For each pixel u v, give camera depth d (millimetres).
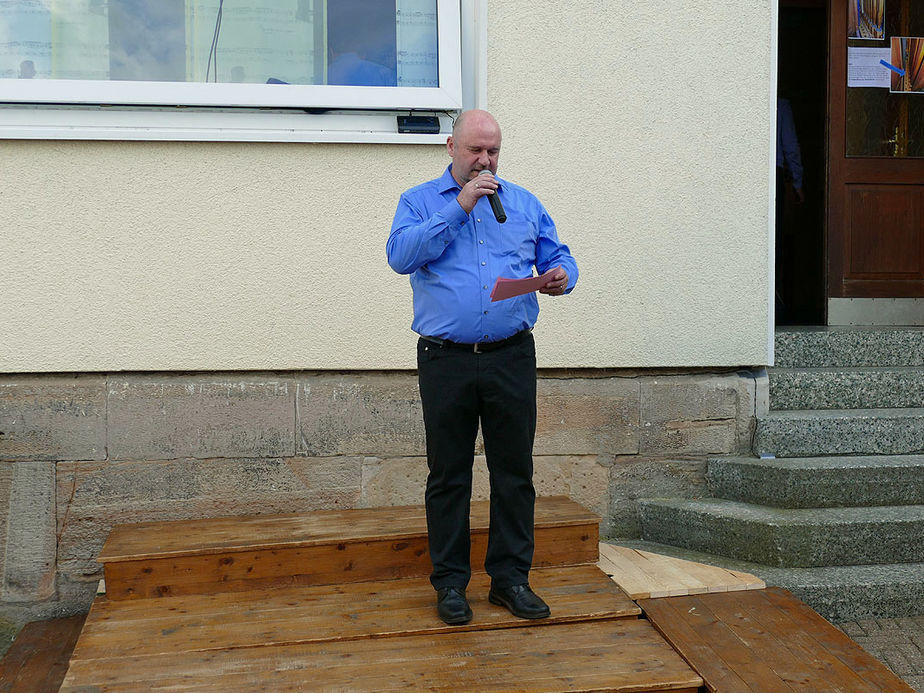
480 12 4070
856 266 5574
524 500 3148
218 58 3967
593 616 3188
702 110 4266
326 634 3037
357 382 4105
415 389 4145
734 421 4375
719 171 4297
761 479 4090
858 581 3580
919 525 3789
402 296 4098
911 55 5555
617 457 4309
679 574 3623
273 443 4051
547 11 4125
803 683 2768
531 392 3059
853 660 2926
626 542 4219
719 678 2785
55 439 3906
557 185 4184
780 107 6324
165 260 3926
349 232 4043
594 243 4223
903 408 4527
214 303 3969
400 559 3592
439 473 3094
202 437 4000
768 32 4293
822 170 5656
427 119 4066
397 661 2869
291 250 4008
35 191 3820
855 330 4922
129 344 3922
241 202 3961
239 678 2754
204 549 3420
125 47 3885
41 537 3916
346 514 3955
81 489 3932
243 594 3434
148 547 3469
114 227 3883
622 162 4219
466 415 3031
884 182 5566
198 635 3039
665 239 4273
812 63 6426
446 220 2809
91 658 2875
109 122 3852
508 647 2973
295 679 2748
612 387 4293
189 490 4000
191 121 3906
